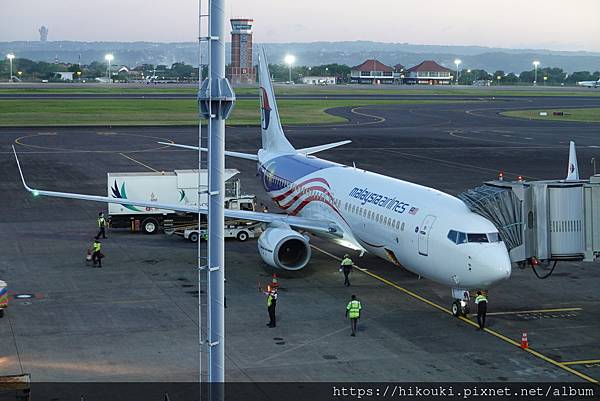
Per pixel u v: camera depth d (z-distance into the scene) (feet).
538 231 130.62
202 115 74.59
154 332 122.11
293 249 160.56
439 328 125.59
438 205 133.59
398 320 129.70
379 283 153.28
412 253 134.51
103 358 110.32
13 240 191.01
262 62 212.43
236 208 203.82
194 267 165.68
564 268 168.66
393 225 139.64
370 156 356.38
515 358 112.06
